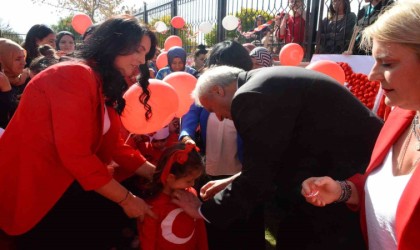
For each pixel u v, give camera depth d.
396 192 1.13
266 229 3.16
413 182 1.03
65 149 1.43
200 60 5.50
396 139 1.25
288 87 1.52
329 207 1.66
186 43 7.82
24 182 1.51
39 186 1.53
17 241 1.69
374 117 1.67
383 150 1.28
